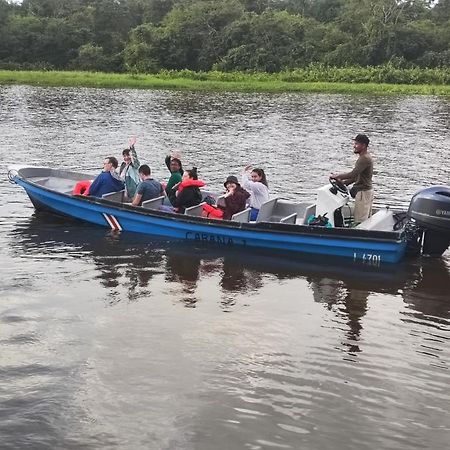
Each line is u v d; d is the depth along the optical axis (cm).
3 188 1462
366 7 6731
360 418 583
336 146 2242
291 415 586
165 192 1184
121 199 1206
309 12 8281
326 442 548
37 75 5288
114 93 4322
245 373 657
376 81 5359
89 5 7588
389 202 1442
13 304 813
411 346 723
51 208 1210
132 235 1116
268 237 1025
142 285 893
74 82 4997
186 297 854
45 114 3016
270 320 786
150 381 638
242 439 550
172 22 6619
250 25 6284
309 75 5456
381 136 2508
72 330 746
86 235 1116
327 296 869
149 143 2216
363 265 991
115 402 601
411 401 611
